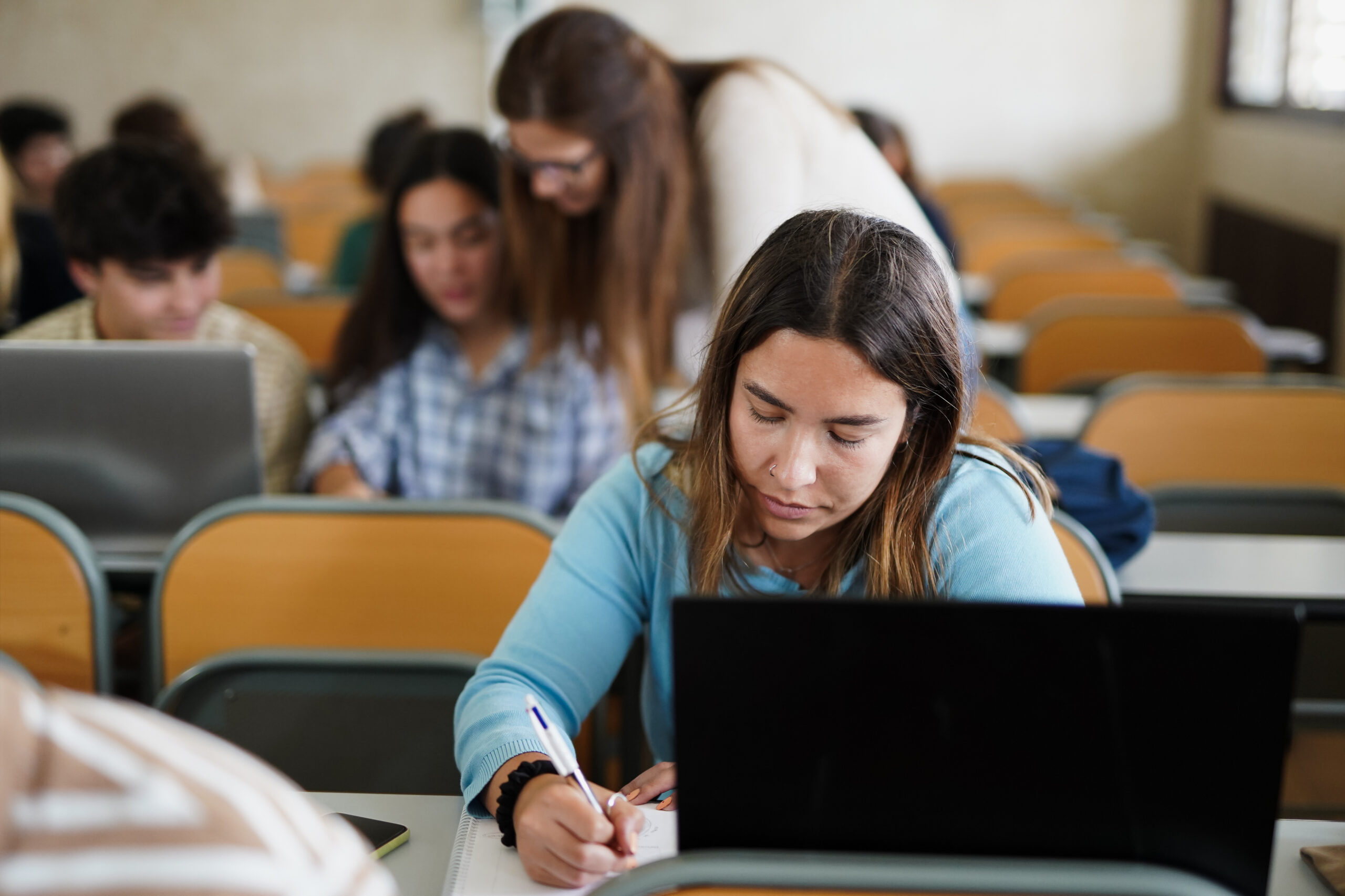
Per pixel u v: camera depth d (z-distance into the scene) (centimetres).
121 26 767
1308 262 554
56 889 43
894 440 104
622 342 198
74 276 209
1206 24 729
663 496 120
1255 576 168
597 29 184
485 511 158
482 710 113
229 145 779
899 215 177
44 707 46
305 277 471
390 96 772
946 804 81
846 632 80
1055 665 79
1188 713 78
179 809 46
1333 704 194
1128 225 756
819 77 747
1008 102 748
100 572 162
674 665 81
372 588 159
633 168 186
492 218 209
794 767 81
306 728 147
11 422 179
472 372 217
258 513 159
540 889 98
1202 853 80
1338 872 99
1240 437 224
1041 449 180
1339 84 543
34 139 448
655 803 114
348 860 52
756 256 105
